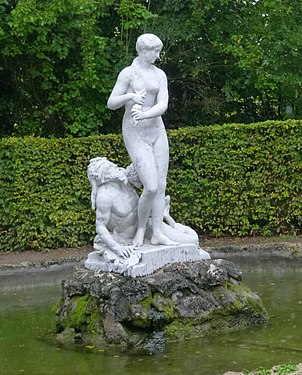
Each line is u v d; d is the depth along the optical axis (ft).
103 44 51.49
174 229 25.35
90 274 23.89
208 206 46.96
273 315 25.26
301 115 59.98
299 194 46.73
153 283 22.84
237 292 24.11
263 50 55.21
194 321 22.90
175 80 58.85
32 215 45.16
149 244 24.66
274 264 37.70
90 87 53.21
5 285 35.17
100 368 19.88
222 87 59.11
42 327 25.30
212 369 19.26
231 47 54.44
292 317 24.85
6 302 30.42
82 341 22.88
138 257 23.34
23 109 56.29
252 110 60.64
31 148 44.98
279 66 54.95
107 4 52.75
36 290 33.19
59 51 51.29
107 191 24.26
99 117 54.70
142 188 25.46
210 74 59.06
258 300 24.43
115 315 22.41
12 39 50.96
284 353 20.52
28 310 28.48
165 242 24.50
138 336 22.22
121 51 54.34
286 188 46.70
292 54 55.36
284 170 46.47
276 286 30.83
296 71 56.03
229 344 21.75
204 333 22.97
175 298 22.98
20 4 48.55
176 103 59.62
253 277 33.53
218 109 57.67
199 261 24.58
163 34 55.01
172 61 57.82
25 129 55.21
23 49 51.85
